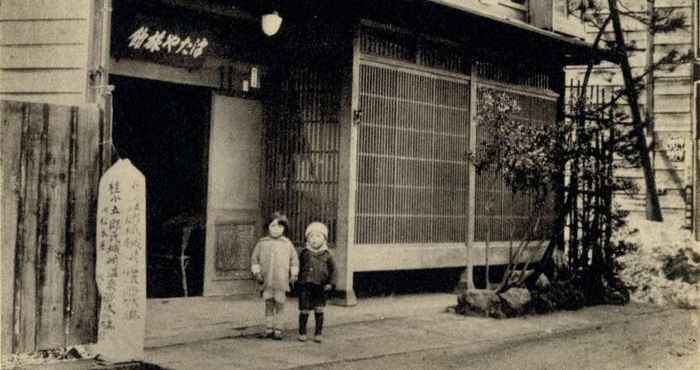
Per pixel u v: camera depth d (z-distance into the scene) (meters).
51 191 7.16
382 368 7.61
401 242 12.05
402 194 12.07
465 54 13.20
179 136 11.65
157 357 7.60
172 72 10.48
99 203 7.30
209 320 9.46
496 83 13.76
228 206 11.41
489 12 14.71
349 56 11.24
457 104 13.02
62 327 7.25
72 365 7.10
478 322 10.52
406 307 11.37
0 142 6.84
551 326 10.56
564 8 16.53
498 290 11.48
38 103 7.07
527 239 12.23
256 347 8.30
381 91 11.76
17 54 8.02
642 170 20.06
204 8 10.41
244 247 11.61
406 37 12.20
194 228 11.26
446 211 12.82
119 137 11.89
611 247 13.84
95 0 7.87
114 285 7.29
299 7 11.21
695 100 8.91
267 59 11.73
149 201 11.85
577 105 13.05
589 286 13.24
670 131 20.14
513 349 8.91
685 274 14.20
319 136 11.47
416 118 12.30
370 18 11.43
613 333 10.30
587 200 13.62
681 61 19.33
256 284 11.73
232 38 11.16
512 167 11.44
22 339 7.01
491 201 13.62
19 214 6.96
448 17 11.84
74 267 7.32
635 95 16.27
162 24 9.99
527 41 13.75
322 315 8.73
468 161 13.01
